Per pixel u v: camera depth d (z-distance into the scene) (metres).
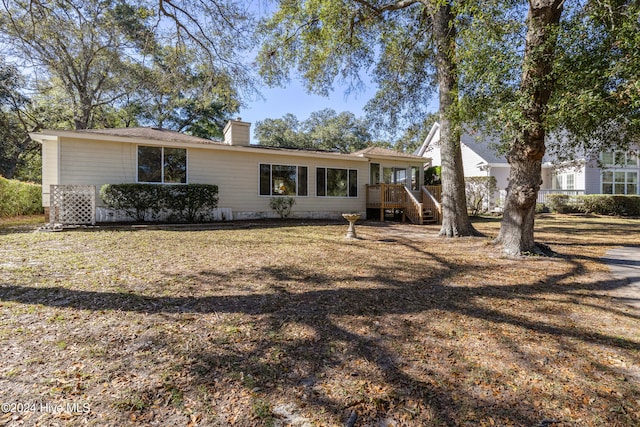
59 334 2.59
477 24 5.42
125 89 21.39
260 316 3.07
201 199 11.26
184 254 5.72
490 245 6.97
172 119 26.56
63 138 9.88
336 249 6.64
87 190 9.31
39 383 1.96
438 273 4.83
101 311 3.06
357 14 9.20
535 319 3.17
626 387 2.09
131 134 11.14
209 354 2.36
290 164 13.88
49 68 11.57
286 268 4.90
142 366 2.19
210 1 8.20
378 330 2.84
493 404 1.90
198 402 1.85
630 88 3.90
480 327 2.96
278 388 2.00
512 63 5.12
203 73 9.50
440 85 8.43
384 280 4.39
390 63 10.33
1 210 11.71
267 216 13.32
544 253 6.31
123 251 5.80
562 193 18.58
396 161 16.77
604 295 3.93
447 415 1.80
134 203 10.19
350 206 15.31
